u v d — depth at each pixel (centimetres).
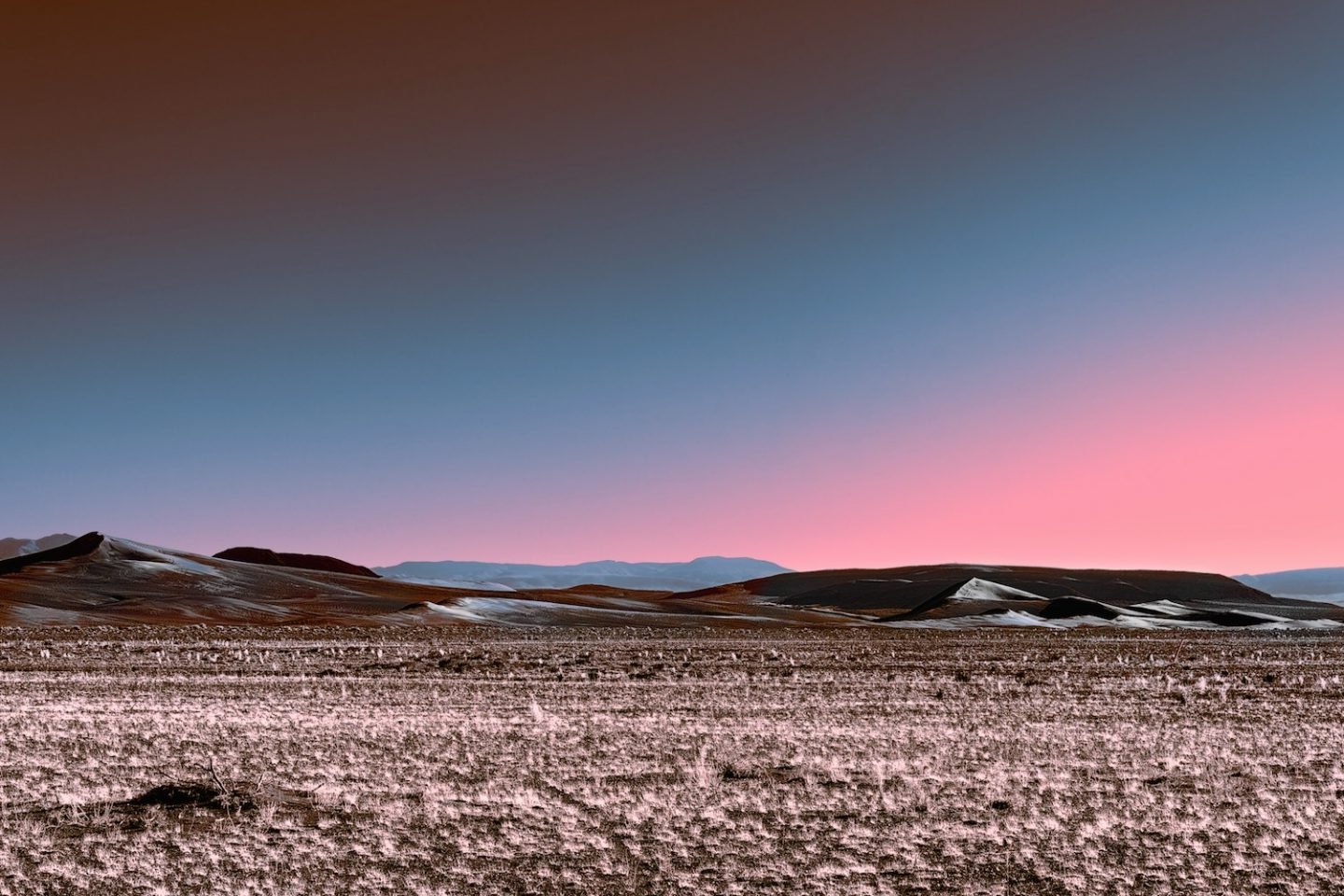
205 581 17362
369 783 1964
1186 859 1473
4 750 2283
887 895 1330
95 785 1923
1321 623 13375
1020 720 2958
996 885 1366
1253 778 2038
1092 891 1341
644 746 2412
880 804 1797
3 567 18688
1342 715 3081
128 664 5009
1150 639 7988
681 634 8950
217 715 2984
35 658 5341
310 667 4844
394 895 1327
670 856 1490
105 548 18725
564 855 1495
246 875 1405
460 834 1602
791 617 16200
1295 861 1455
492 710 3191
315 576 19862
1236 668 4862
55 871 1408
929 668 4828
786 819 1702
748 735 2602
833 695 3650
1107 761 2220
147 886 1354
